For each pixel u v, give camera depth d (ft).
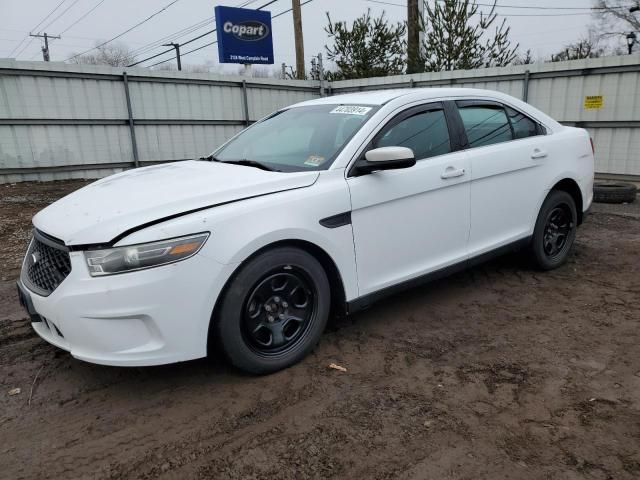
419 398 9.59
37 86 33.58
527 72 34.81
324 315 11.07
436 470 7.71
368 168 11.23
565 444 8.20
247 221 9.62
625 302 13.92
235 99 42.32
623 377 10.12
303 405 9.45
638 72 30.48
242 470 7.82
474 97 14.30
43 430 8.94
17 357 11.54
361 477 7.61
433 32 43.93
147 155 38.86
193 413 9.31
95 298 8.75
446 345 11.71
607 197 27.50
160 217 9.11
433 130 13.07
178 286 8.96
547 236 16.22
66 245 9.06
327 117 13.04
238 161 12.65
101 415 9.36
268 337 10.43
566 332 12.21
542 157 15.25
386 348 11.60
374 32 51.62
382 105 12.52
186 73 39.27
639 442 8.19
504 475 7.56
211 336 9.84
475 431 8.59
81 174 36.47
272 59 52.13
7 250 20.27
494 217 14.16
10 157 33.58
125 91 36.88
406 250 12.24
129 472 7.85
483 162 13.62
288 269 10.32
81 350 9.12
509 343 11.72
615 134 32.09
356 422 8.91
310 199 10.48
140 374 10.73
